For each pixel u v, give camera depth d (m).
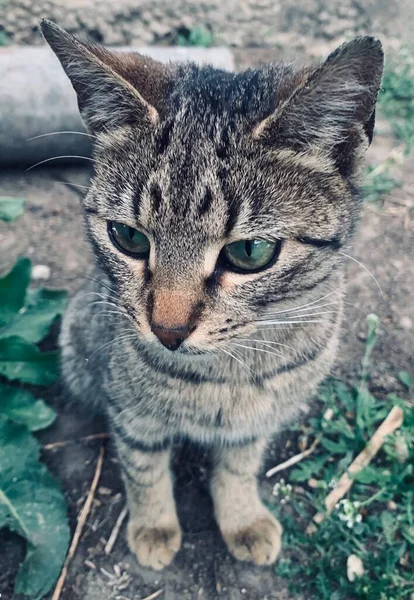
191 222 0.18
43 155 0.41
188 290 0.18
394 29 0.58
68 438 0.29
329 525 0.26
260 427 0.24
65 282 0.35
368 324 0.33
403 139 0.46
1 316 0.29
